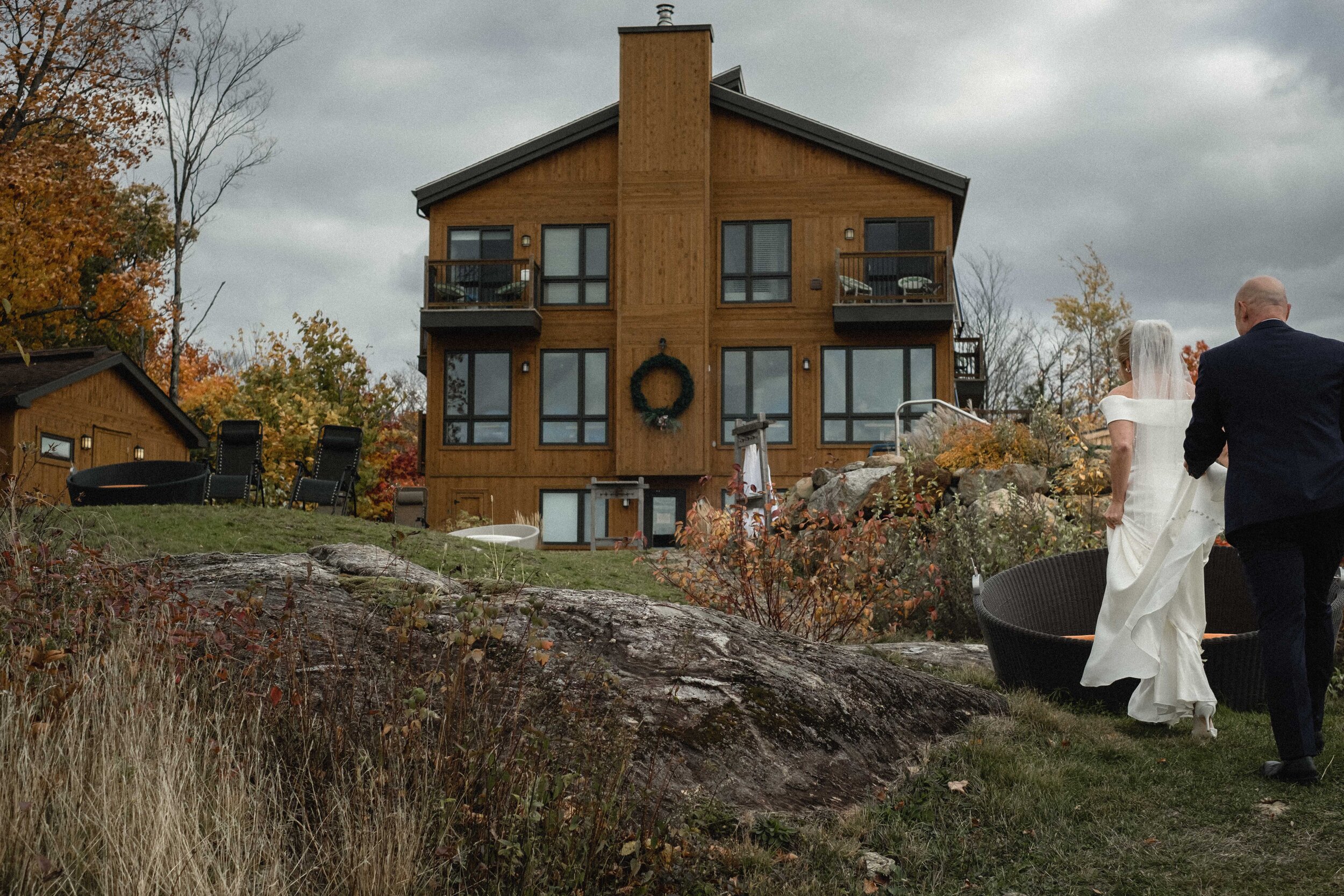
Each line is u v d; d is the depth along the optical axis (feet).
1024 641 16.67
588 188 73.92
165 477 46.16
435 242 74.43
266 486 84.33
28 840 7.89
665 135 72.23
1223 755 13.52
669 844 10.09
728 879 10.02
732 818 10.98
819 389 71.15
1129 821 11.76
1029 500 30.42
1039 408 41.75
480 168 73.46
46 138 77.30
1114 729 15.15
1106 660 15.14
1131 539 15.35
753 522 28.12
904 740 13.84
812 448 70.69
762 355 72.02
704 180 71.51
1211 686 15.71
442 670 11.78
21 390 58.95
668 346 70.95
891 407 70.79
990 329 127.95
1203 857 10.73
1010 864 10.89
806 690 13.78
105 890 7.77
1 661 10.24
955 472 39.78
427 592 14.20
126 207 111.14
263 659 11.28
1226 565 17.99
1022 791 12.47
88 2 77.30
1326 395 12.31
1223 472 14.10
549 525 72.13
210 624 12.84
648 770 11.34
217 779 9.31
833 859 10.63
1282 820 11.35
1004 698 16.22
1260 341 12.80
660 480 71.31
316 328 96.58
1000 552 27.50
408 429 136.05
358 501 99.86
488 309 71.10
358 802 9.26
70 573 12.75
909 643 23.25
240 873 8.08
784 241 72.69
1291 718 12.25
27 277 75.41
